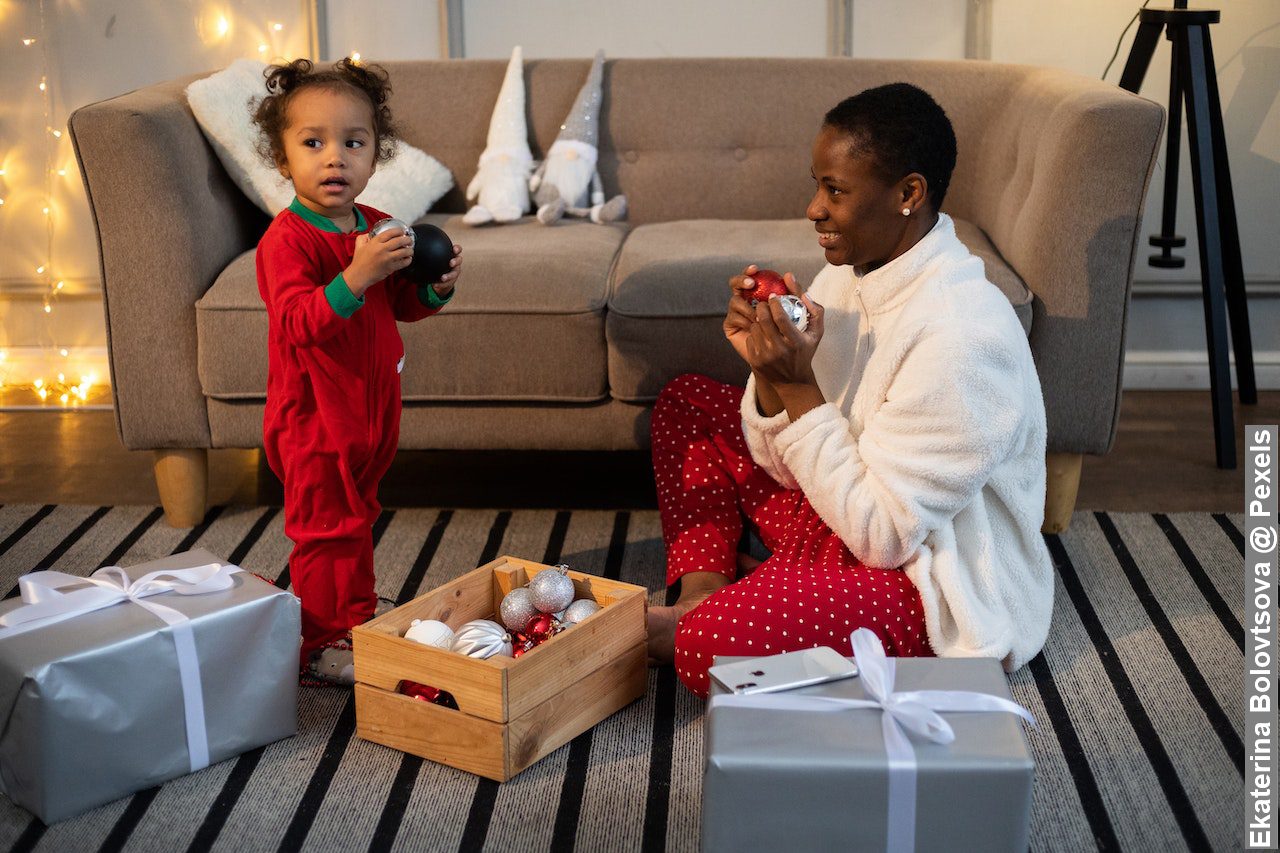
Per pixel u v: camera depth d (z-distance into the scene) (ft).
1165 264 9.07
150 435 7.22
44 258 10.10
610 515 7.52
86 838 4.58
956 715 4.11
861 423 5.36
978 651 5.23
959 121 8.41
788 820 3.91
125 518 7.55
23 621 4.71
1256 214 9.55
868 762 3.85
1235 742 5.14
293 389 5.43
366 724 5.18
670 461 6.44
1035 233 6.78
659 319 6.91
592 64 8.92
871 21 9.64
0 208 10.00
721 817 3.92
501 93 8.82
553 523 7.41
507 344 7.02
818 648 4.52
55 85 9.80
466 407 7.20
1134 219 6.61
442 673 4.88
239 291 7.03
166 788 4.88
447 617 5.44
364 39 9.84
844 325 5.63
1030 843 4.54
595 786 4.87
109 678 4.62
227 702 4.99
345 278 4.99
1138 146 6.50
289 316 5.11
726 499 6.27
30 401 9.80
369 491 5.78
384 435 5.68
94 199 6.94
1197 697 5.47
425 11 9.79
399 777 4.94
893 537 5.16
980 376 5.02
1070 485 7.07
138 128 6.88
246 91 7.64
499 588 5.61
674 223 8.41
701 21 9.75
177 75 9.83
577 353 7.01
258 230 8.14
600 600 5.51
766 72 8.82
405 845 4.55
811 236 7.80
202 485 7.44
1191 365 9.80
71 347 10.23
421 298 5.74
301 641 5.70
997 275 6.79
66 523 7.47
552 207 8.36
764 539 6.14
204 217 7.27
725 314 6.91
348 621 5.74
